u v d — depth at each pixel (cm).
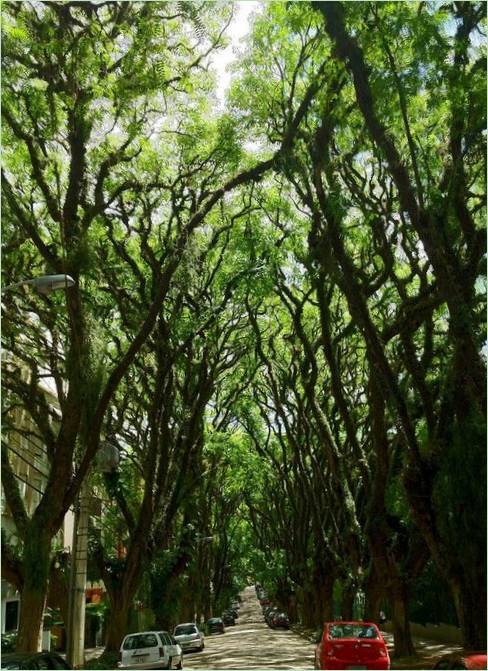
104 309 2527
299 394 3192
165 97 1956
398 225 2039
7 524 2783
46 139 1772
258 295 2492
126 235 2356
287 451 4278
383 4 1435
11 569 1898
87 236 1800
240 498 5866
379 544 2184
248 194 2533
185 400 2769
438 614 3572
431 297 1998
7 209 1862
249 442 4256
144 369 2620
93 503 2769
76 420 1702
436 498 1667
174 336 2491
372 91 1488
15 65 1652
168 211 2605
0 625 2823
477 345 1521
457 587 1630
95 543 2625
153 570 2791
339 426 3158
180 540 3033
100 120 1784
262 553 6138
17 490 2019
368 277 2208
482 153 1694
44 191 1741
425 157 1691
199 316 2552
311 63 1944
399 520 2283
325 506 3431
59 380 2300
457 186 1669
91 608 4494
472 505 1573
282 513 4878
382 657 1681
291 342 3020
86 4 1717
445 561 1647
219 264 2598
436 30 1414
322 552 3762
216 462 3916
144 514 2512
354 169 2161
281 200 2511
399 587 2239
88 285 2411
